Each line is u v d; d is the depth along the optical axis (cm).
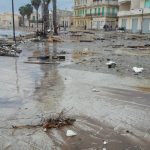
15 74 1208
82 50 2323
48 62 1572
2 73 1228
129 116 679
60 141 543
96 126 617
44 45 2841
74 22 10000
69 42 3272
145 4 5394
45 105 760
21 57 1822
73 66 1444
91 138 557
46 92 897
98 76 1172
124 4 6512
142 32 5466
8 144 530
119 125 623
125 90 934
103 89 945
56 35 4550
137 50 2375
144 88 963
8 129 598
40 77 1144
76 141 543
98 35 4784
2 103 778
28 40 3444
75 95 863
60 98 828
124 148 516
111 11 7950
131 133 581
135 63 1561
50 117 667
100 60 1672
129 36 4444
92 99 822
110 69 1352
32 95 861
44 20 4281
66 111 712
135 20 5750
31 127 609
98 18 8200
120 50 2353
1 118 661
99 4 8056
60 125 619
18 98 827
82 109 729
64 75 1191
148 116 680
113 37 4238
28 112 703
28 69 1342
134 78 1137
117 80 1093
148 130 597
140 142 541
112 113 700
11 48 2177
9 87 964
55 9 4694
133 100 816
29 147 519
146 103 787
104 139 553
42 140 547
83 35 4747
